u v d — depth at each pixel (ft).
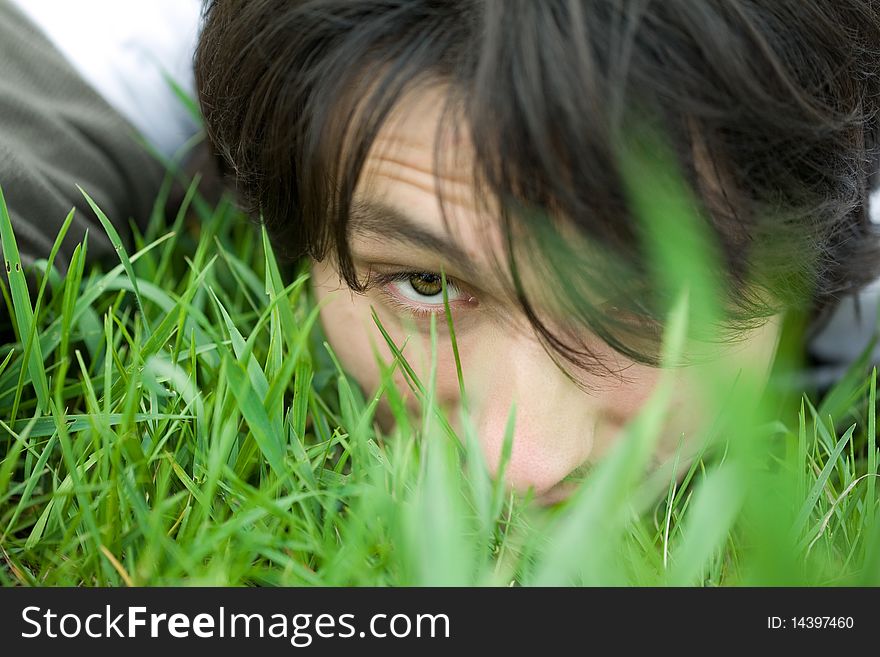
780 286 2.37
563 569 1.44
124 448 2.02
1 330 2.89
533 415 2.36
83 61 3.92
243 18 2.38
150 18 4.08
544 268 2.09
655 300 2.02
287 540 1.93
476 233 2.15
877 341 3.30
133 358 2.22
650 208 1.79
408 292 2.52
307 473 2.07
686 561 1.54
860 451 2.89
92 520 1.84
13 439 2.47
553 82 1.88
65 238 3.26
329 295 2.61
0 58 3.52
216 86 2.64
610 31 1.90
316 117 2.23
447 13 2.05
